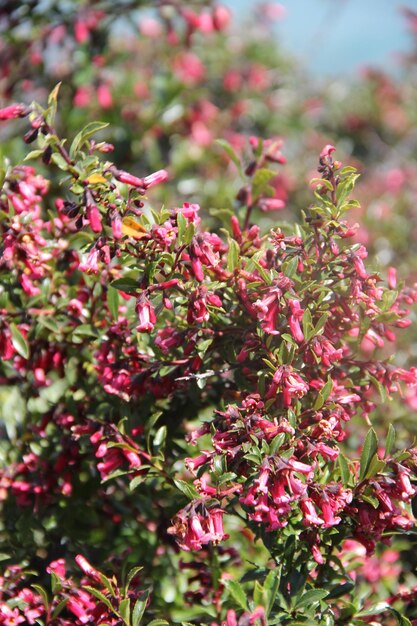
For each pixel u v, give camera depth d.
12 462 0.71
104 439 0.65
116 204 0.63
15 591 0.67
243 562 0.69
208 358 0.65
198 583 0.70
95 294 0.67
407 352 0.83
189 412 0.68
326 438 0.61
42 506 0.69
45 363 0.69
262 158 0.72
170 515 0.69
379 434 0.74
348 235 0.62
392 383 0.64
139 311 0.62
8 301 0.69
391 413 0.74
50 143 0.64
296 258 0.62
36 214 0.66
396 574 0.71
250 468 0.61
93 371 0.70
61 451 0.67
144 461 0.66
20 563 0.68
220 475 0.61
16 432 0.73
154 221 0.63
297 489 0.59
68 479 0.68
